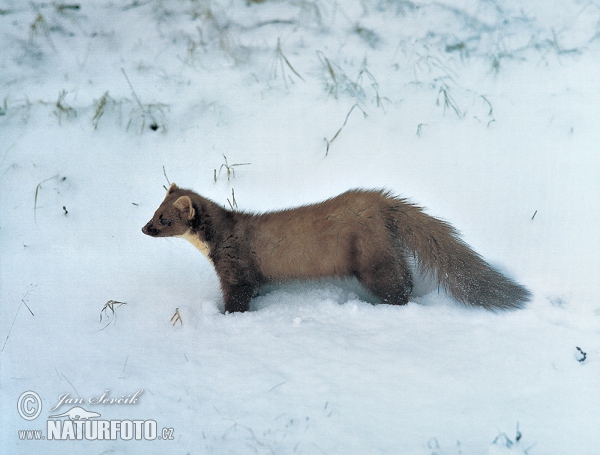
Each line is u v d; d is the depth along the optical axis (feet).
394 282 24.31
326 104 34.27
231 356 21.45
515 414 18.51
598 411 18.60
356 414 18.56
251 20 39.99
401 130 32.63
